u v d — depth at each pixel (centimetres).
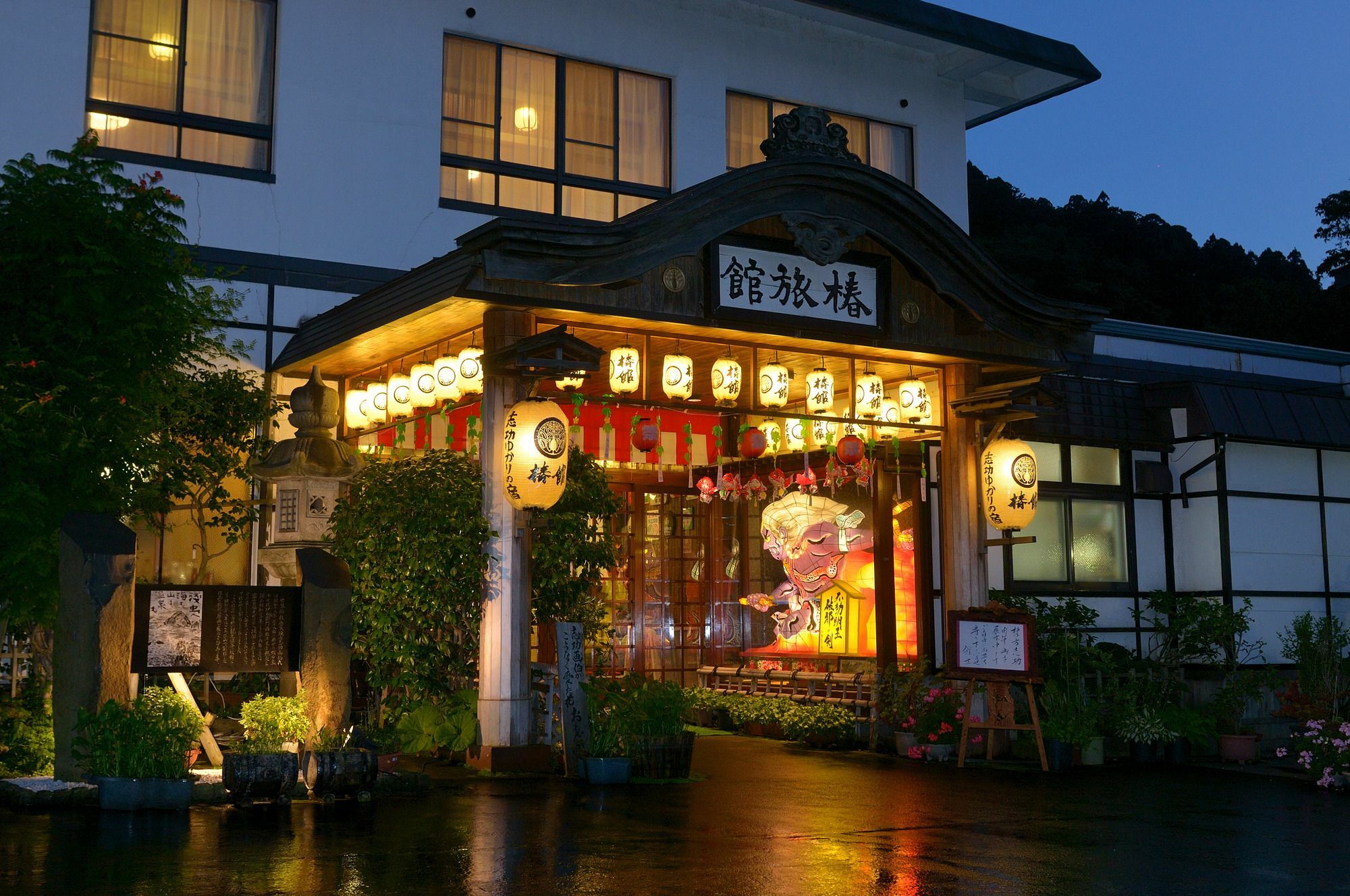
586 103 1606
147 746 823
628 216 1031
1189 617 1373
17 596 913
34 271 921
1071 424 1435
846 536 1452
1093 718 1205
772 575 1565
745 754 1261
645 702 1028
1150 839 800
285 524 1129
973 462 1292
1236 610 1448
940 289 1189
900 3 1733
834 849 742
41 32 1287
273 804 845
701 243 1060
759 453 1246
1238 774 1166
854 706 1338
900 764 1188
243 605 918
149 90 1350
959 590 1273
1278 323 3497
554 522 1106
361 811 832
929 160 1847
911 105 1842
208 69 1382
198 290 1123
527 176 1545
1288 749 1283
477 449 1138
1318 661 1342
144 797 805
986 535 1295
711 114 1675
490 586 1041
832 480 1413
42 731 939
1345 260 3556
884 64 1825
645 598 1602
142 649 879
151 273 950
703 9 1686
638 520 1608
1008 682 1187
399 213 1441
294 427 1274
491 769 1013
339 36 1434
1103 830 832
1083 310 1266
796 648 1499
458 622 1058
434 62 1486
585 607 1156
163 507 1120
